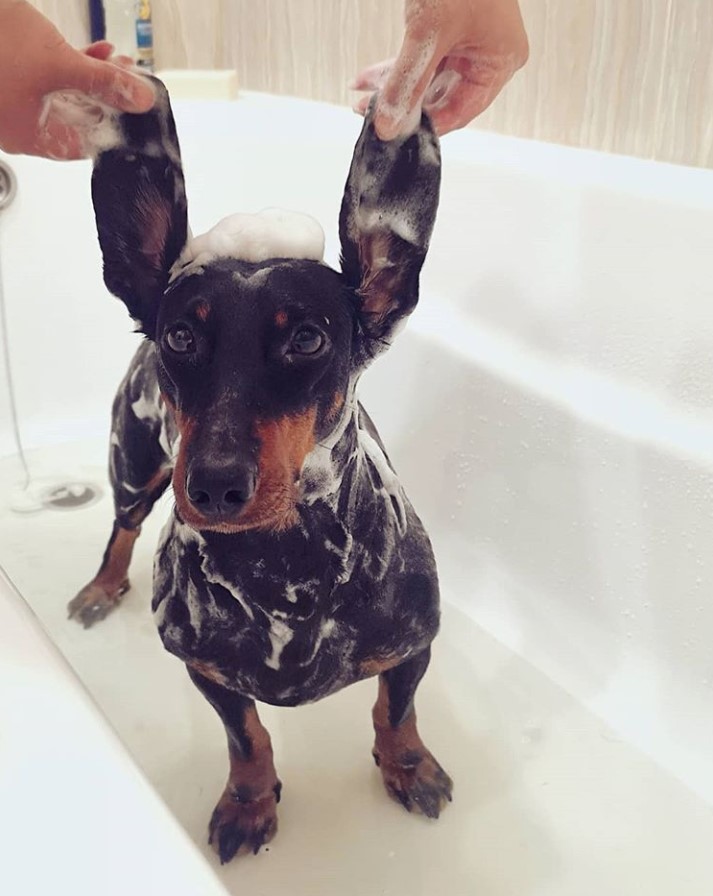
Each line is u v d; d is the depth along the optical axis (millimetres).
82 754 366
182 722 886
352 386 574
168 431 858
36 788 352
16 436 1284
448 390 1029
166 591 628
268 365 512
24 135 526
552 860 743
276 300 513
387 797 795
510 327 1036
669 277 884
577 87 1125
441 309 1116
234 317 510
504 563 998
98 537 1177
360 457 605
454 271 1112
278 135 1354
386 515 623
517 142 1173
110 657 970
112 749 371
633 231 916
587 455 891
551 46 1141
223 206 1396
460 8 465
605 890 720
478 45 495
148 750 852
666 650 860
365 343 570
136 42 1632
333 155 1296
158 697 917
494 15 486
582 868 737
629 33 1053
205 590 598
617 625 898
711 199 864
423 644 662
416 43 465
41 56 481
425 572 649
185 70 1636
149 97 508
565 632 939
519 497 969
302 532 572
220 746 857
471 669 941
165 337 532
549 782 815
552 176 994
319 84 1523
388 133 496
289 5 1539
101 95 498
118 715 893
